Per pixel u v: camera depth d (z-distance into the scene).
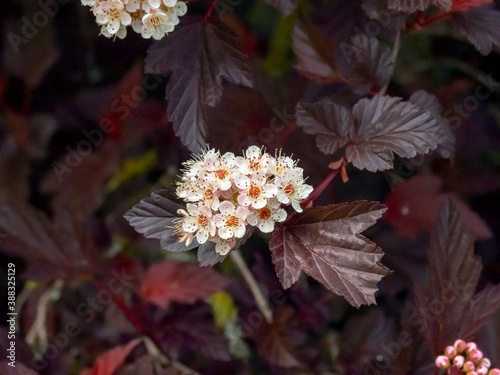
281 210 0.49
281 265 0.49
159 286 0.58
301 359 0.59
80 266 0.58
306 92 0.60
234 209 0.48
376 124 0.52
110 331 0.61
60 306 0.63
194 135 0.53
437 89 0.63
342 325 0.63
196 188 0.49
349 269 0.49
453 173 0.62
